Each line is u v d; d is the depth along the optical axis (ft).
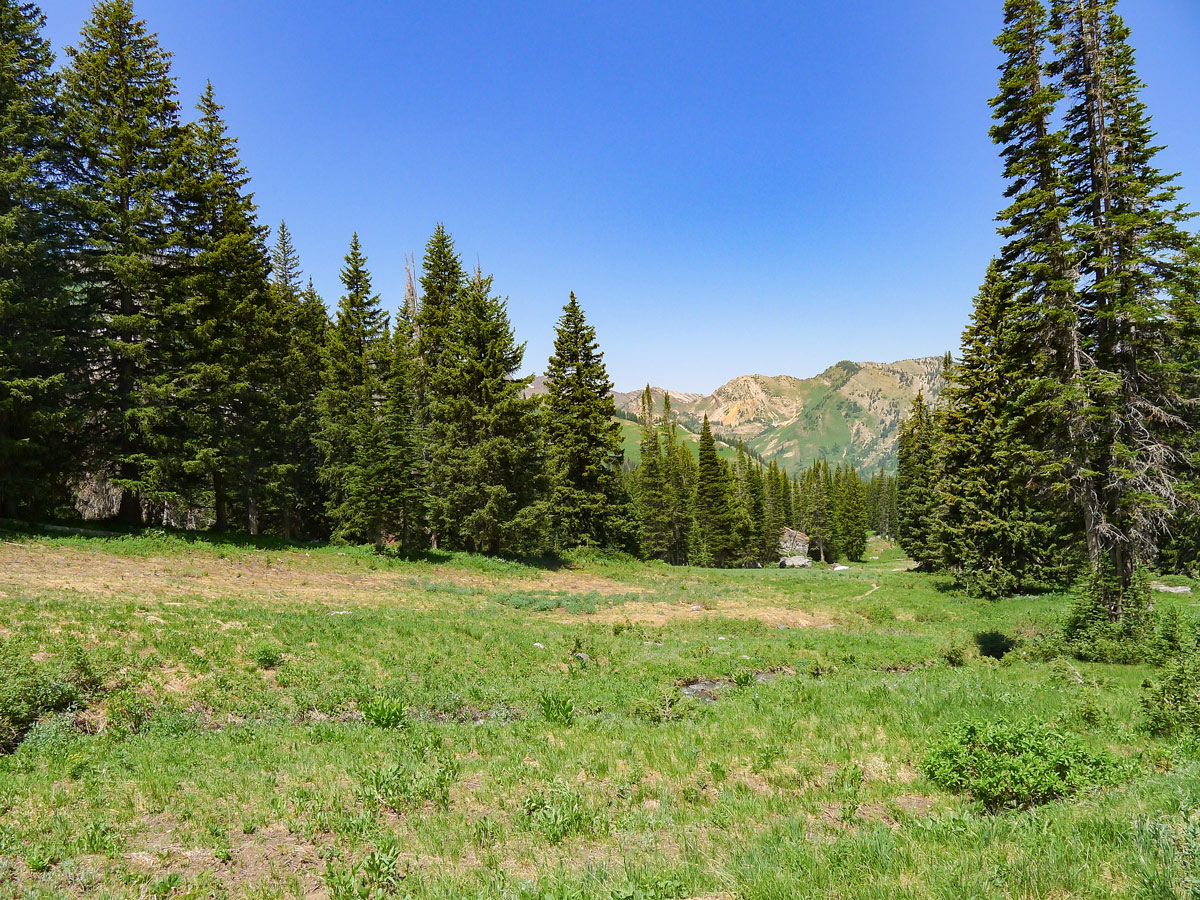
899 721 38.47
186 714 39.93
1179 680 36.29
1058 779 25.85
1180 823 19.22
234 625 56.39
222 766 31.22
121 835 23.09
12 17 83.10
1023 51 69.15
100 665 42.22
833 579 149.07
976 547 110.63
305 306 143.54
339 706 44.93
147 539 89.35
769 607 105.81
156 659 45.78
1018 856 18.30
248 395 101.45
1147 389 68.85
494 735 38.09
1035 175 69.36
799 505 394.11
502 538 132.98
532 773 31.01
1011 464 84.69
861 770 29.78
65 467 89.66
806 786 29.22
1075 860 17.79
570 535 154.92
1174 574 108.68
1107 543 68.64
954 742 29.43
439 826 24.38
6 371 77.10
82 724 36.86
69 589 61.00
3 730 32.91
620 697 49.47
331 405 129.18
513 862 21.72
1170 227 63.93
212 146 114.93
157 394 88.07
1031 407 69.15
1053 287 65.36
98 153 90.63
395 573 104.88
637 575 139.44
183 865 21.47
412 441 124.36
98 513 120.47
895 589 124.88
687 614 96.73
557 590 111.75
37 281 80.12
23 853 21.24
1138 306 63.46
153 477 87.61
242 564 90.79
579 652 66.23
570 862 21.20
